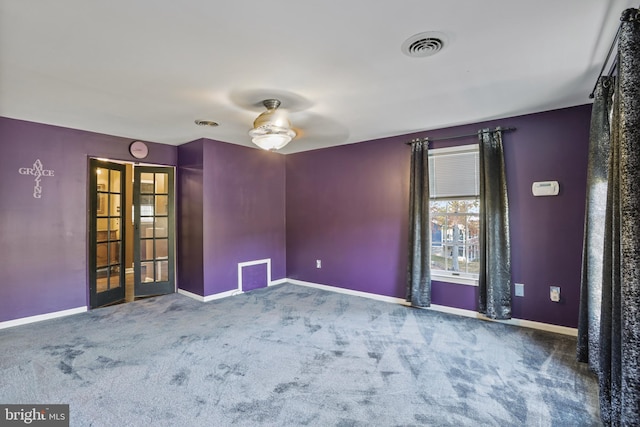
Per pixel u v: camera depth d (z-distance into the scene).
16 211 3.62
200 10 1.68
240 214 5.02
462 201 3.95
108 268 4.43
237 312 4.05
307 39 1.98
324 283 5.21
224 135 4.36
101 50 2.08
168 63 2.26
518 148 3.52
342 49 2.10
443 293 4.03
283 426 1.93
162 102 3.02
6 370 2.57
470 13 1.74
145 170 4.82
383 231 4.55
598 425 1.93
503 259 3.52
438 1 1.63
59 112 3.33
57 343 3.10
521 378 2.45
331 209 5.11
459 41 2.02
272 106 3.07
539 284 3.43
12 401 2.17
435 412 2.06
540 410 2.07
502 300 3.53
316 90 2.76
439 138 4.02
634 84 1.53
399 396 2.23
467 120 3.68
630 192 1.54
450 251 4.04
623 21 1.58
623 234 1.57
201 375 2.50
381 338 3.21
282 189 5.70
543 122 3.39
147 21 1.77
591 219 2.54
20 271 3.64
